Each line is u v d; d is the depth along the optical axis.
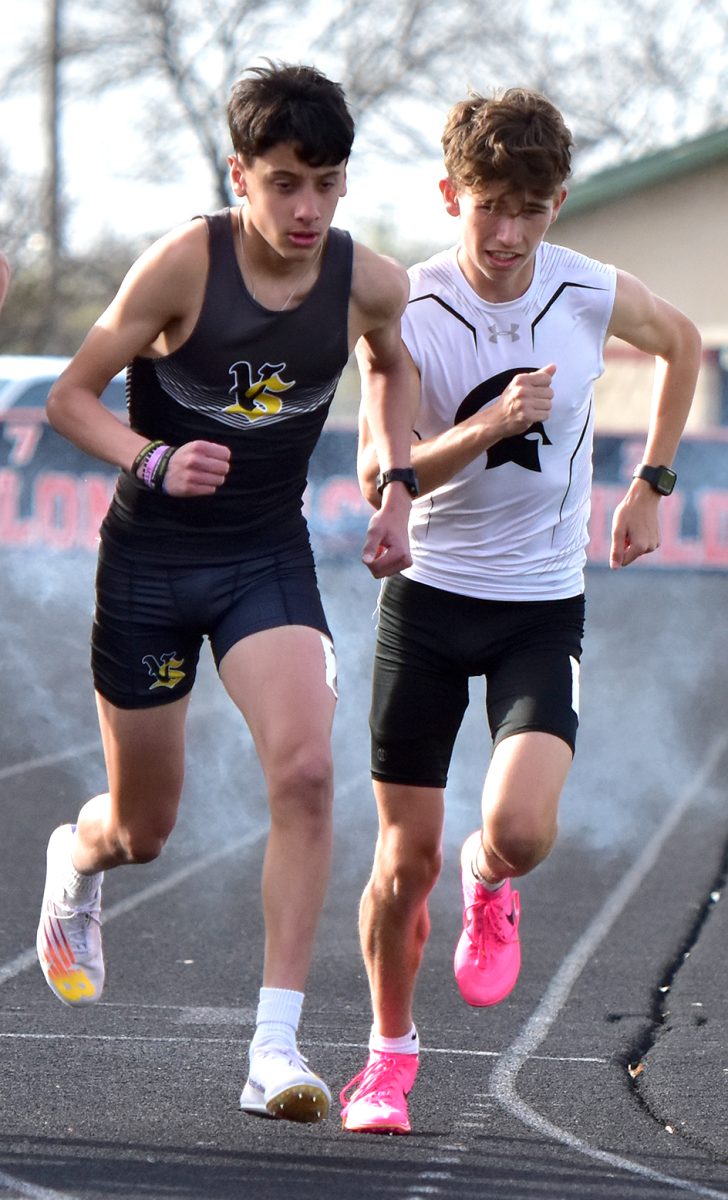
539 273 9.52
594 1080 10.02
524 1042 10.84
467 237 9.12
